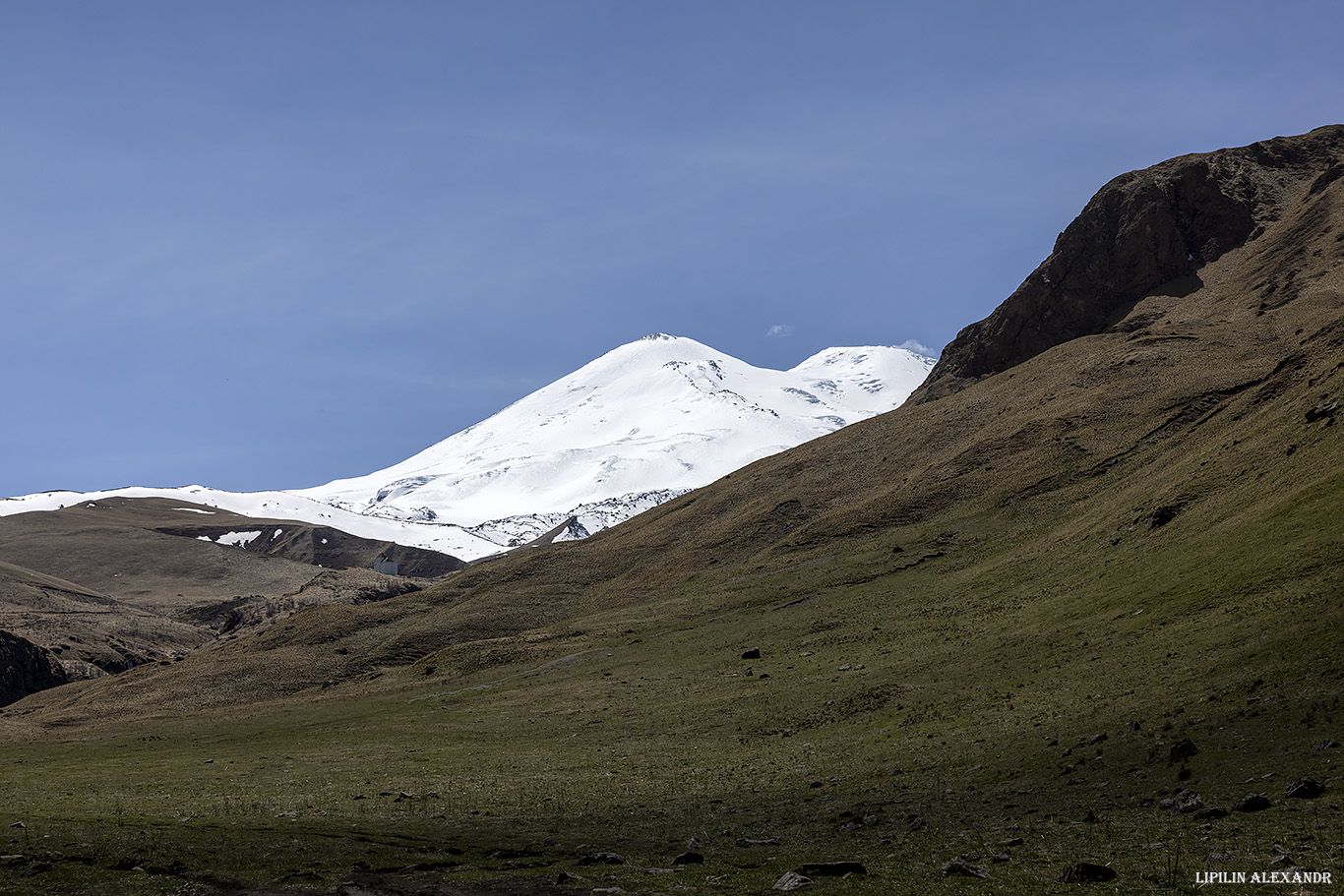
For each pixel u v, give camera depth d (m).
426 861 33.28
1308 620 42.91
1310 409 71.12
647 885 27.64
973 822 33.31
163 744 83.69
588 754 60.94
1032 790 36.44
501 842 36.47
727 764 52.78
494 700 88.25
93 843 36.56
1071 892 23.88
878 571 107.31
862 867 27.66
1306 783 28.61
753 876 28.17
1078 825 30.52
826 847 32.25
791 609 102.38
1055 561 83.94
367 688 109.00
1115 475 106.38
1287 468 64.25
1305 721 34.25
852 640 83.06
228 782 58.28
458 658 113.00
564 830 38.94
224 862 33.50
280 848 35.66
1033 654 59.81
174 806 49.16
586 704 79.44
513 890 28.22
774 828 36.72
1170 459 94.06
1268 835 26.14
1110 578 68.88
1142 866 25.30
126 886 30.36
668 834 36.97
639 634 107.31
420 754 66.56
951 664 65.25
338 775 59.03
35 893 29.81
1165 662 47.09
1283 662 39.97
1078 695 47.81
